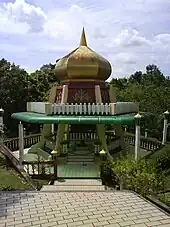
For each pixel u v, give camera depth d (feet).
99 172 49.49
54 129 82.99
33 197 28.99
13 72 111.34
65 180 45.55
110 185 42.68
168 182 40.57
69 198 28.71
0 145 56.24
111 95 64.90
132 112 66.08
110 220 22.79
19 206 26.11
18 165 46.57
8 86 107.86
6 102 105.60
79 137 67.31
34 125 113.60
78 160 56.59
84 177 46.83
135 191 33.83
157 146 64.95
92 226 21.58
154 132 83.97
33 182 41.24
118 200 28.04
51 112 55.11
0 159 51.11
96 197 29.12
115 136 71.26
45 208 25.62
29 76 124.77
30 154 64.64
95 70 63.36
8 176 43.34
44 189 39.70
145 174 35.37
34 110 65.67
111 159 53.47
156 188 35.55
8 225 21.80
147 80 182.29
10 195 29.68
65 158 55.62
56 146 56.75
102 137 57.16
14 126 108.88
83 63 62.59
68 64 63.16
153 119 82.17
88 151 61.72
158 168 44.45
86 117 51.39
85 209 25.35
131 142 76.69
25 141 73.72
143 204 26.76
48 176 46.09
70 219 22.97
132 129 91.97
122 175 37.73
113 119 50.06
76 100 62.80
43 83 131.54
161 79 186.60
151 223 22.16
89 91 63.36
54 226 21.62
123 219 22.94
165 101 85.20
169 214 24.12
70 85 63.87
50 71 140.26
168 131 81.51
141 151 66.74
